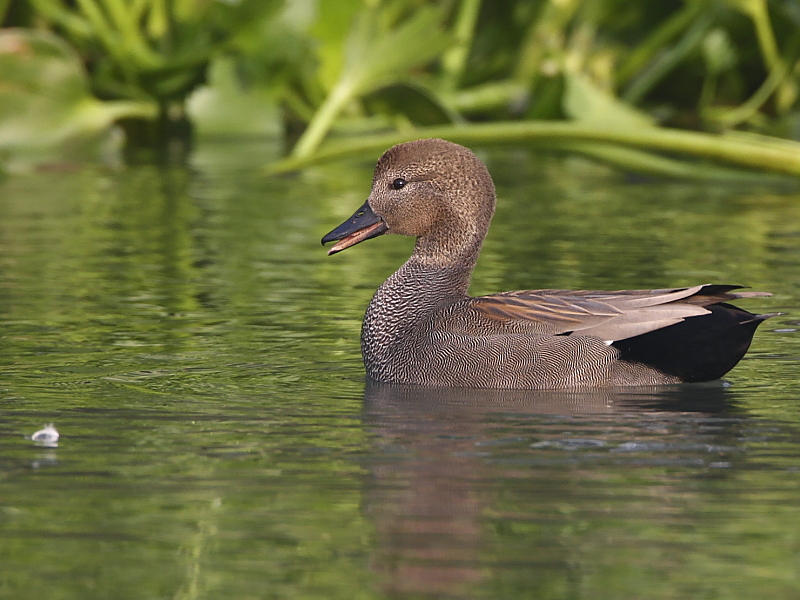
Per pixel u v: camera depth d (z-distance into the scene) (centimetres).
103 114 2627
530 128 1994
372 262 1686
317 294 1485
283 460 895
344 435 955
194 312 1388
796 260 1653
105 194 2212
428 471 871
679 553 740
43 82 2538
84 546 752
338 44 2672
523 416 1009
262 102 2730
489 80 2927
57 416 1002
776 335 1293
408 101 2419
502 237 1830
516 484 844
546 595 689
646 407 1034
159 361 1184
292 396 1074
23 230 1875
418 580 707
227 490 835
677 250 1725
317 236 1848
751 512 798
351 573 715
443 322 1148
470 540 756
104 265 1636
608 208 2094
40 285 1516
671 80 3003
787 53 2820
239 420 996
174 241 1798
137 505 810
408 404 1052
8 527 777
